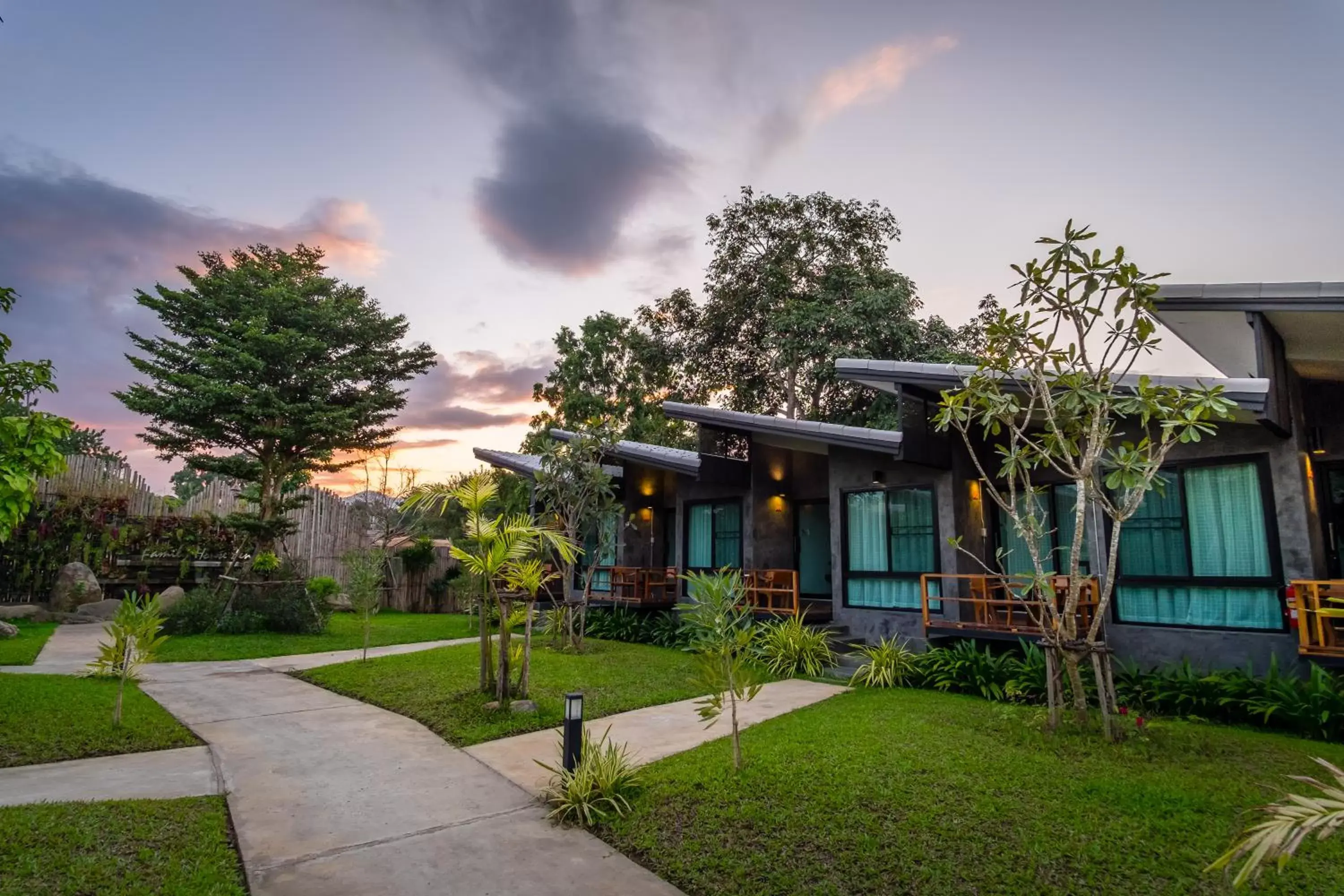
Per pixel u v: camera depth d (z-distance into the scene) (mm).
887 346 20875
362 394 20188
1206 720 6898
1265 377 7008
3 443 5121
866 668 9445
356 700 8273
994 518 11352
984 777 5055
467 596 16922
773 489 14266
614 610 14695
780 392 24453
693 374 25219
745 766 5359
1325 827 2223
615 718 7359
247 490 20141
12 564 14875
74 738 5953
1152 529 8922
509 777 5438
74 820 4074
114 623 7867
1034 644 7355
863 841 4020
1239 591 8148
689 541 15648
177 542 16906
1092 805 4500
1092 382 6438
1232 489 8336
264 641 12953
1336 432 8961
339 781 5297
